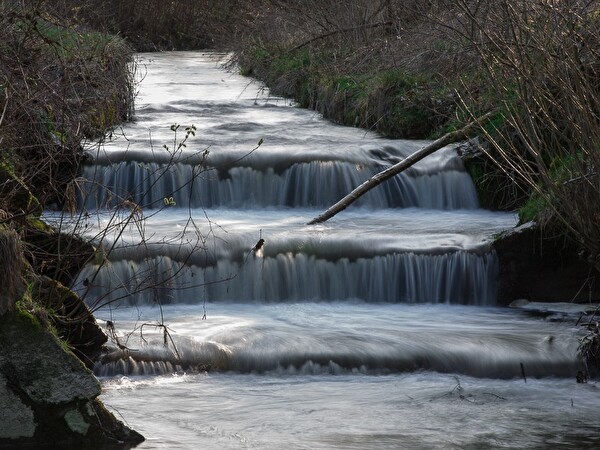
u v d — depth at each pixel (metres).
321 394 10.06
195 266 13.08
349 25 26.59
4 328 8.16
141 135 18.78
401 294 13.54
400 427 9.02
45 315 8.35
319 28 28.30
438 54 20.89
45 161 11.48
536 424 9.20
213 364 10.73
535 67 11.32
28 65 11.66
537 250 13.41
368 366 10.88
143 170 16.31
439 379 10.70
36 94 11.12
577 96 11.21
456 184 17.06
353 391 10.18
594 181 11.30
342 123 21.72
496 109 16.23
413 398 9.95
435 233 14.48
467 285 13.52
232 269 13.23
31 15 12.02
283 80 25.69
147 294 12.77
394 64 21.89
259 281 13.30
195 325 11.77
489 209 16.89
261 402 9.72
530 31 11.41
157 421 9.05
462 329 11.95
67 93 12.61
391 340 11.32
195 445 8.41
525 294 13.51
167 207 16.33
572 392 10.31
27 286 8.68
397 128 19.56
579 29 12.00
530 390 10.35
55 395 8.24
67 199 11.09
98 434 8.36
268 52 29.67
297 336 11.40
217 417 9.22
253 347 10.97
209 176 16.72
